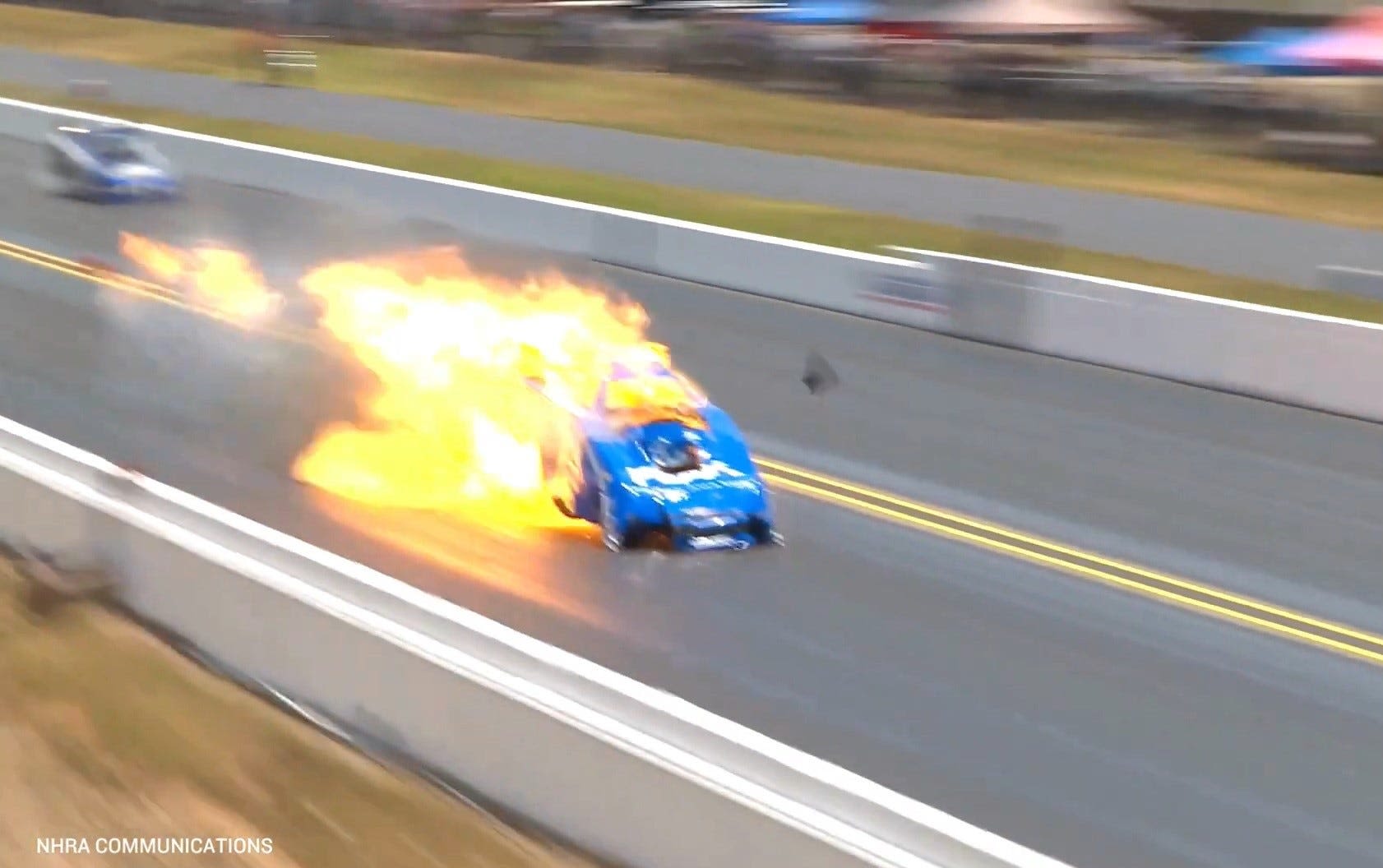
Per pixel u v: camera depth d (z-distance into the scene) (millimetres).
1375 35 42688
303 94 49625
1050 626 14078
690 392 16328
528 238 31094
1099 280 23719
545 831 10023
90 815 10320
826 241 30297
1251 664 13445
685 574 14625
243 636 12242
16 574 14164
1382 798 11102
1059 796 10914
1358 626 14461
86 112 45969
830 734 11641
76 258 28328
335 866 9672
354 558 14664
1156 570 15719
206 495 16453
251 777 10750
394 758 10969
